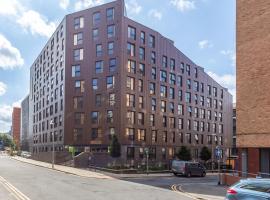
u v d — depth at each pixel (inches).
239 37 1144.8
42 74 3513.8
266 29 1064.8
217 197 903.7
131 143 2444.6
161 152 2701.8
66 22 2751.0
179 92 2960.1
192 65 3144.7
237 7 1157.1
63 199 757.9
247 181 534.6
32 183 1101.1
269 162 1079.0
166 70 2819.9
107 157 2245.3
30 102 4242.1
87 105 2576.3
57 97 2947.8
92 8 2618.1
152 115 2655.0
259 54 1080.2
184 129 2984.7
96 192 913.5
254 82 1089.4
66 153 2407.7
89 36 2613.2
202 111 3250.5
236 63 1149.1
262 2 1082.7
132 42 2522.1
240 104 1130.7
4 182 1104.8
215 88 3476.9
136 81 2529.5
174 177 1744.6
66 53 2731.3
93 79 2566.4
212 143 3351.4
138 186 1143.0
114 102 2433.6
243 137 1115.9
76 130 2623.0
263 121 1055.6
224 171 1951.3
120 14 2477.9
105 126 2461.9
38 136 3592.5
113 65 2470.5
